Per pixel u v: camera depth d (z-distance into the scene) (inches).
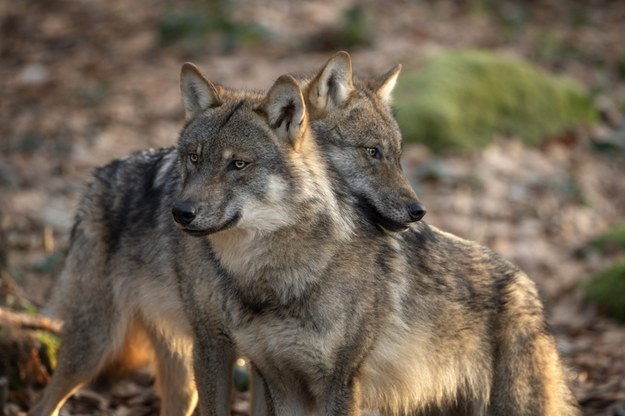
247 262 361.7
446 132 858.8
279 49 1039.0
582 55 1097.4
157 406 487.5
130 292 438.6
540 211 780.6
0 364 472.7
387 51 1014.4
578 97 955.3
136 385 507.2
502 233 741.3
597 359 549.6
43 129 888.3
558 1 1240.2
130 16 1183.6
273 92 355.6
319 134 438.9
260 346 374.0
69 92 983.6
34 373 478.9
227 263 366.6
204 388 390.3
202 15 1105.4
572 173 855.7
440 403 410.3
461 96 892.6
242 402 493.0
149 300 429.1
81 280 446.6
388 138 448.1
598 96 1008.2
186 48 1059.3
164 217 416.5
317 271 360.8
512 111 909.8
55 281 467.5
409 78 911.0
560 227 763.4
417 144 849.5
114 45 1103.6
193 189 346.6
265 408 405.7
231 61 1011.9
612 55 1111.0
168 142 853.8
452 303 394.9
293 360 371.6
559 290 660.7
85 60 1070.4
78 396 478.0
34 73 1040.2
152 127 885.8
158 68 1026.7
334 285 362.6
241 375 507.5
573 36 1146.7
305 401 385.7
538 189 815.7
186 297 394.9
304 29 1083.3
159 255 418.3
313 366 370.0
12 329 478.6
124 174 449.7
